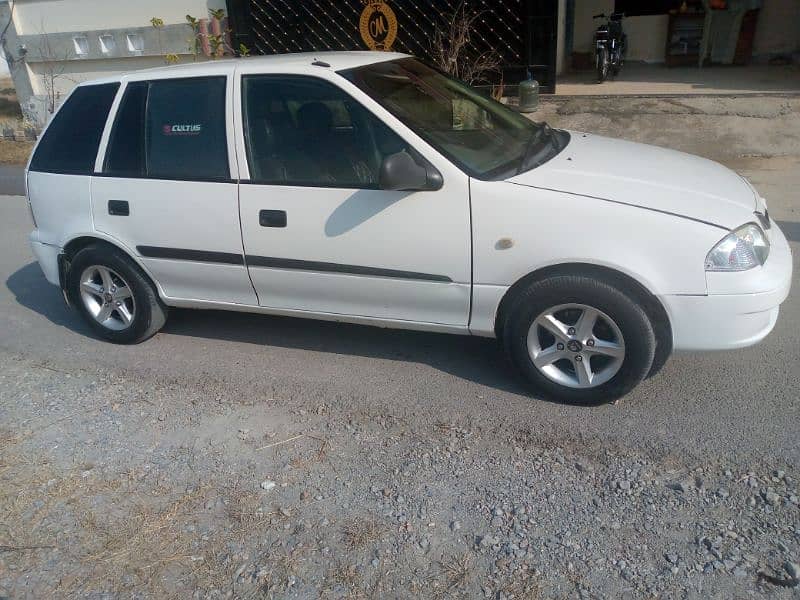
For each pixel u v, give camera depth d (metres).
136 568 3.04
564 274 3.71
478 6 10.16
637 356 3.70
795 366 4.19
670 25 12.54
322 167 4.12
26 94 13.37
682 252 3.52
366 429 3.90
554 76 10.24
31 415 4.29
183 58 12.12
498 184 3.77
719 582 2.74
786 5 11.96
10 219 8.60
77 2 12.40
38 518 3.38
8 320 5.80
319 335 5.05
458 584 2.83
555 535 3.04
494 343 4.73
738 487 3.23
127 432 4.04
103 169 4.77
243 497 3.42
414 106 4.20
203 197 4.40
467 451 3.64
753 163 8.20
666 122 9.27
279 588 2.88
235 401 4.28
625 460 3.48
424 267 3.96
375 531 3.14
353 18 10.85
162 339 5.19
